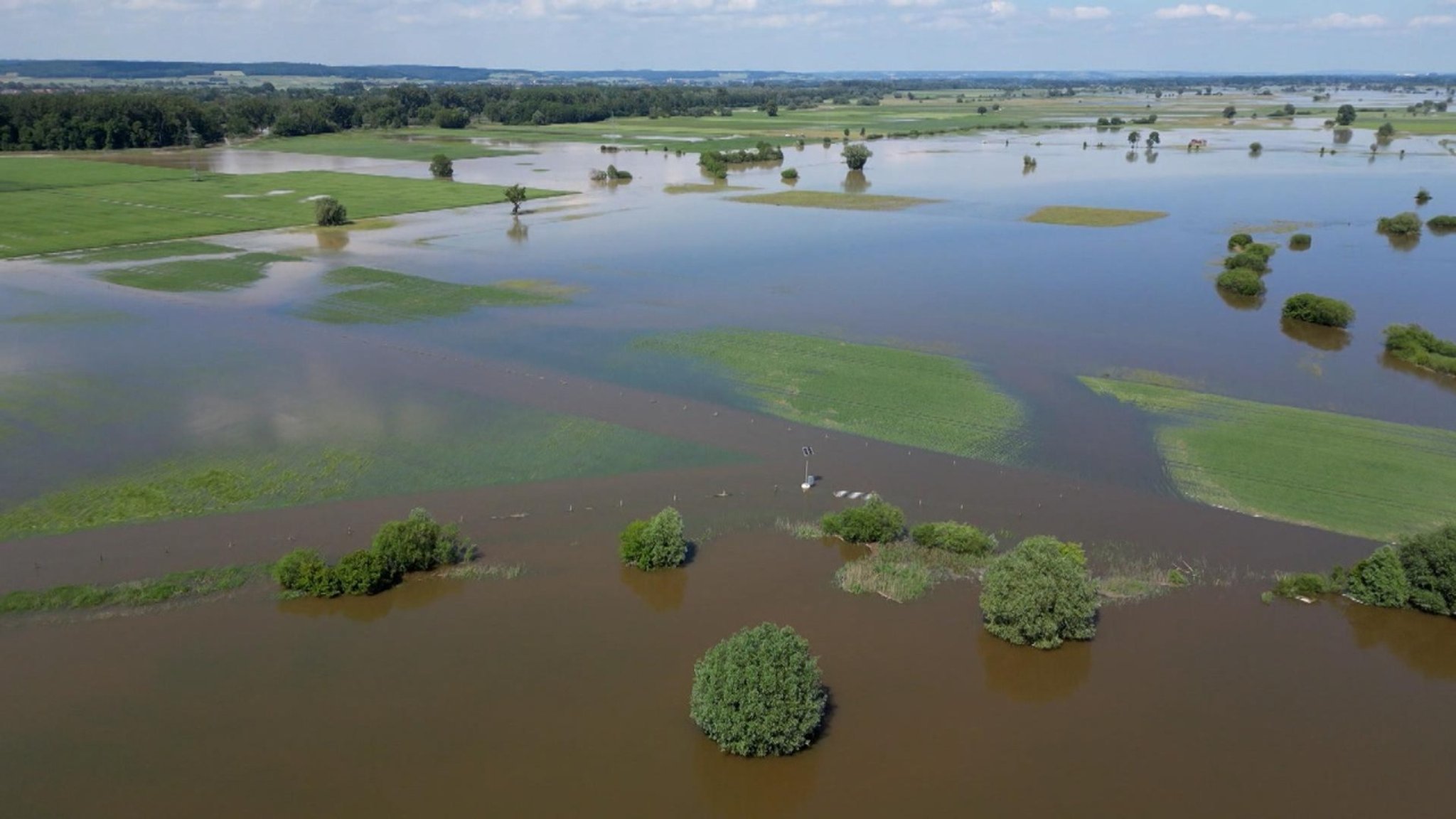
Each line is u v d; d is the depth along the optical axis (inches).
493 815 1035.9
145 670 1270.9
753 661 1135.6
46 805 1045.8
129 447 1967.3
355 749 1135.0
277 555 1553.9
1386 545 1596.9
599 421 2124.8
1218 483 1831.9
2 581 1464.1
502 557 1565.0
